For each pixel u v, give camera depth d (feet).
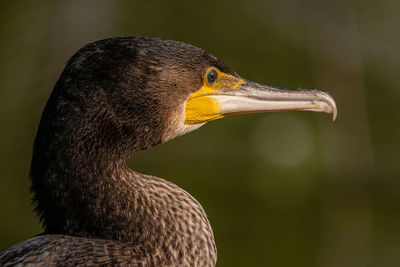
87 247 16.11
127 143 17.35
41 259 15.69
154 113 17.57
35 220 43.09
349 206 48.37
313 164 48.26
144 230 16.76
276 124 49.67
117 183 17.08
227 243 42.19
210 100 19.20
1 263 15.79
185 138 47.21
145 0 53.47
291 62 53.62
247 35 54.19
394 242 46.68
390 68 56.49
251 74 51.70
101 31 51.03
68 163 16.67
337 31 57.16
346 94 54.34
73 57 17.08
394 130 52.90
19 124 47.85
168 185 17.93
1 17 51.06
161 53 17.65
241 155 47.09
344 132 52.21
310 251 43.27
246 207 44.34
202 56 18.83
